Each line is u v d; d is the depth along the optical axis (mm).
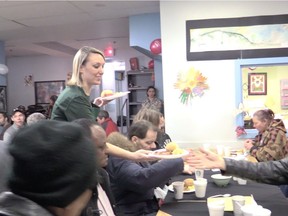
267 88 3773
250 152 3100
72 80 1834
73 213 527
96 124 1352
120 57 9188
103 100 2104
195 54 3848
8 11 4277
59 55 9320
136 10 4484
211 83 3844
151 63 7102
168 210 1654
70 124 550
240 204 1493
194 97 3879
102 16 4785
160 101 5520
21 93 10164
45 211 497
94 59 1821
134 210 1822
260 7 3713
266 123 3146
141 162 2006
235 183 2162
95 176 540
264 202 1718
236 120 3791
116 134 1944
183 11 3861
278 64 3738
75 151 510
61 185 494
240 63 3740
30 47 7633
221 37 3791
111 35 6500
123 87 9617
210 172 2580
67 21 5039
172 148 1893
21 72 10109
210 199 1727
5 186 522
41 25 5250
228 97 3824
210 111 3859
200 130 3885
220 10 3787
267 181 1550
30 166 490
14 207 485
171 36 3898
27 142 505
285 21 3680
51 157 493
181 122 3914
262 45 3723
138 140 2066
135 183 1703
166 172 1713
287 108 3748
